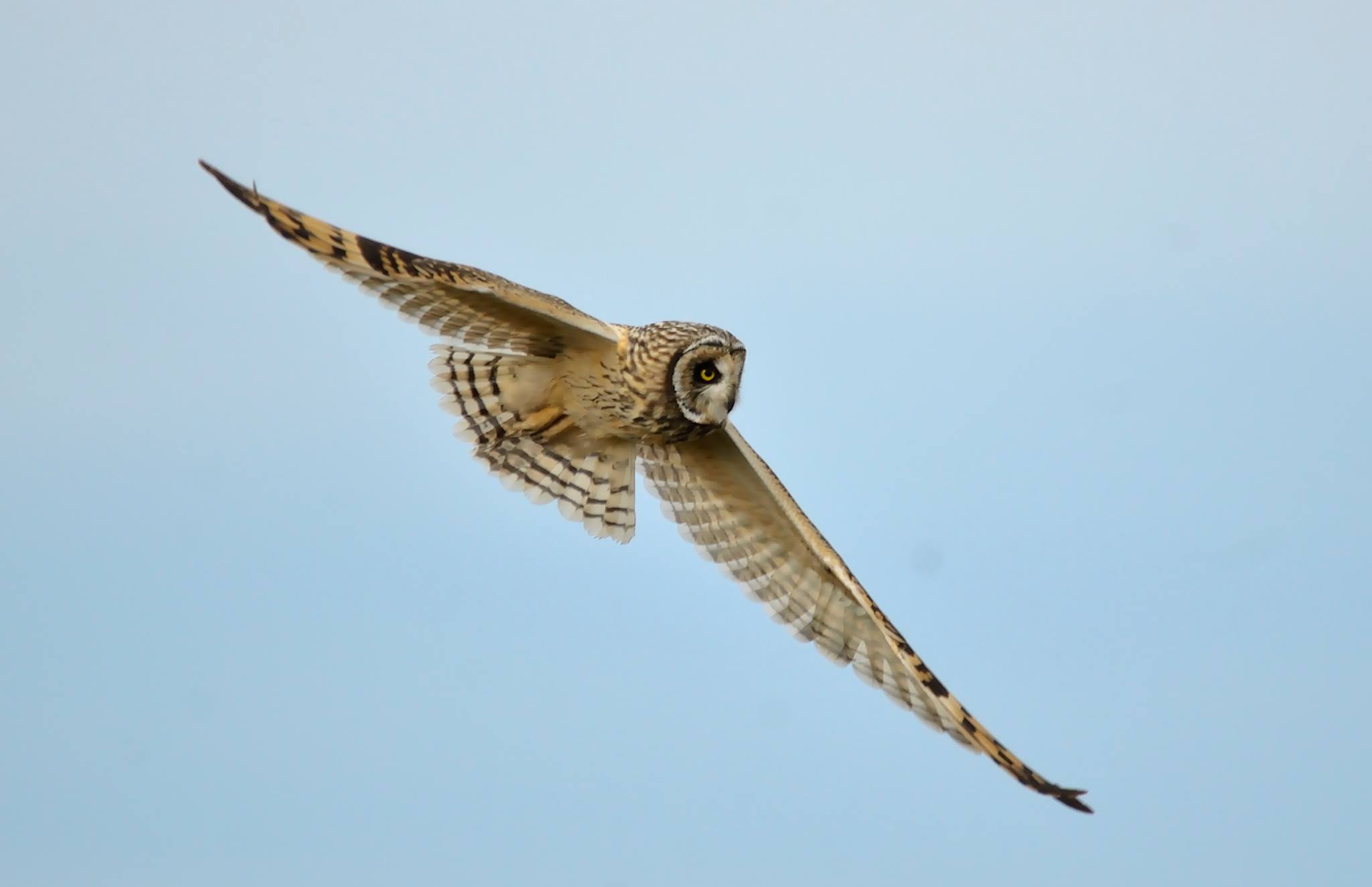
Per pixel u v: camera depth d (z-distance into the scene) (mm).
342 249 11875
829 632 13852
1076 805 12250
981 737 12781
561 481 14078
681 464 14023
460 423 13711
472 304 12664
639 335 13445
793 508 13602
